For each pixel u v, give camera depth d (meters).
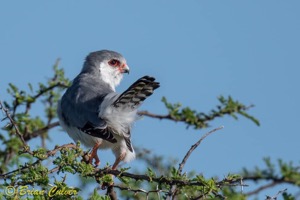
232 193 8.16
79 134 12.88
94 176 10.07
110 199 9.78
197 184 8.62
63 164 9.62
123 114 12.28
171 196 9.00
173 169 9.08
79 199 9.30
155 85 11.98
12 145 13.30
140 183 11.33
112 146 12.80
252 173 8.11
